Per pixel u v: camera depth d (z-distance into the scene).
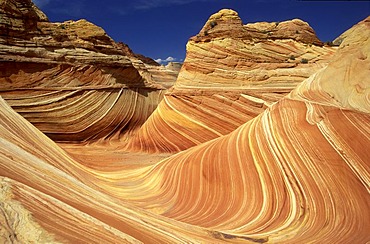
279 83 19.58
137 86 28.86
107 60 26.28
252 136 9.97
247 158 9.31
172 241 5.36
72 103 22.94
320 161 7.81
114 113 25.36
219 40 21.55
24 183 5.21
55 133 21.94
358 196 6.88
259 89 19.30
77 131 22.83
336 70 10.29
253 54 20.84
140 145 20.69
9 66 20.88
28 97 21.16
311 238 6.36
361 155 7.45
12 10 21.95
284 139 8.87
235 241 6.21
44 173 6.37
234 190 8.73
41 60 22.38
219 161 9.88
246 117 18.22
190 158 11.04
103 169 14.19
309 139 8.39
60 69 23.23
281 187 7.95
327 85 10.24
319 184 7.45
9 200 4.29
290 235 6.57
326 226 6.62
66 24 26.16
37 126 21.25
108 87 25.55
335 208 6.89
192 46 22.42
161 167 11.77
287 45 21.89
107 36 27.73
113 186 10.82
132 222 5.71
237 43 21.20
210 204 8.66
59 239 3.80
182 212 8.55
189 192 9.44
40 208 4.46
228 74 20.30
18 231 3.79
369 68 9.37
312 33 23.28
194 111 19.52
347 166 7.42
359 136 7.80
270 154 8.82
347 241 6.05
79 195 6.12
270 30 22.78
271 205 7.73
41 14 24.56
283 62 20.84
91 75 24.83
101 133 24.27
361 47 9.98
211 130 18.50
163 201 9.44
